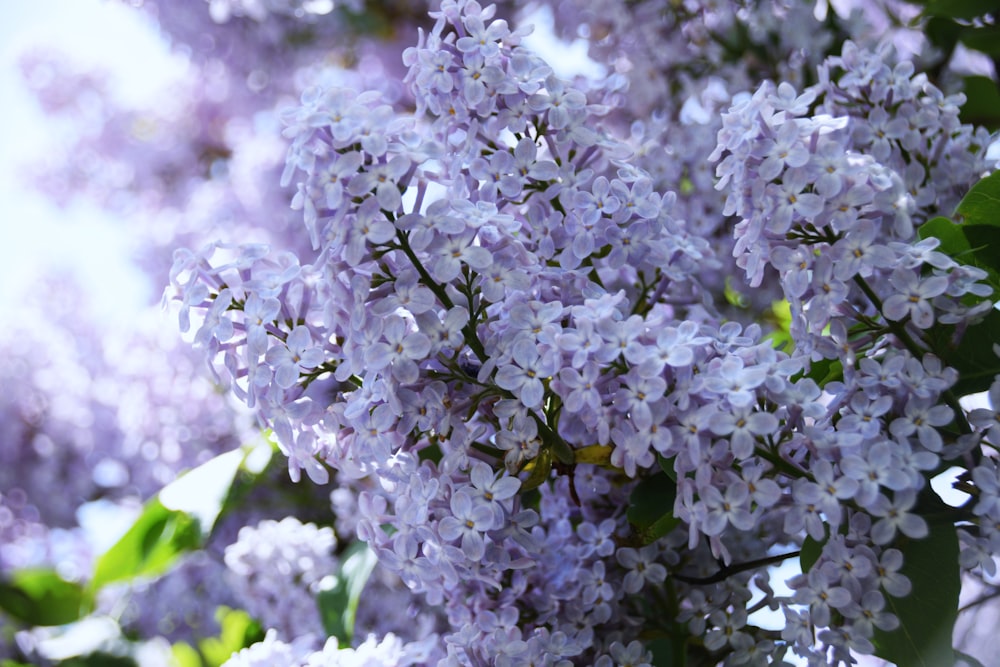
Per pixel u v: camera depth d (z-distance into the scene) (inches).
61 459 46.9
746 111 24.6
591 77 29.1
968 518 24.0
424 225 24.2
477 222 24.3
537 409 24.8
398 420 24.7
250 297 25.2
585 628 26.4
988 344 25.0
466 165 25.7
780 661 26.0
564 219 25.9
